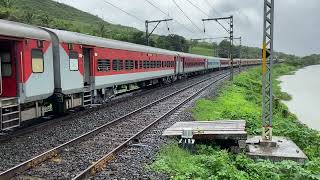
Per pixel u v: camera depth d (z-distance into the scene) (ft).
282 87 211.00
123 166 30.60
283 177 29.14
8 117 39.88
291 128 49.06
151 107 68.69
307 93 181.16
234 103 84.69
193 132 39.27
